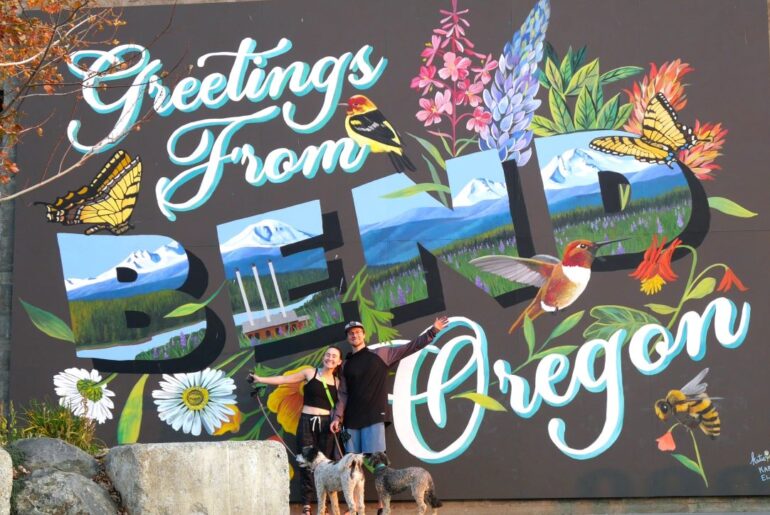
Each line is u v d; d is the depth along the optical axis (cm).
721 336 1032
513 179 1067
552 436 1032
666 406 1027
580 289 1047
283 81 1099
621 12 1081
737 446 1016
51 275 1078
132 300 1073
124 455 788
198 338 1066
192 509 780
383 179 1077
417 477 916
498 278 1055
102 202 1089
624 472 1021
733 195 1048
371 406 1000
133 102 1104
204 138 1096
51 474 772
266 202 1083
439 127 1080
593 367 1037
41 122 1100
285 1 1109
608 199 1059
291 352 1059
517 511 1029
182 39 1112
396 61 1093
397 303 1059
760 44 1066
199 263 1077
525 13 1090
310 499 993
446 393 1045
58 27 949
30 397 1059
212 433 1052
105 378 1062
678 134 1061
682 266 1044
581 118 1071
